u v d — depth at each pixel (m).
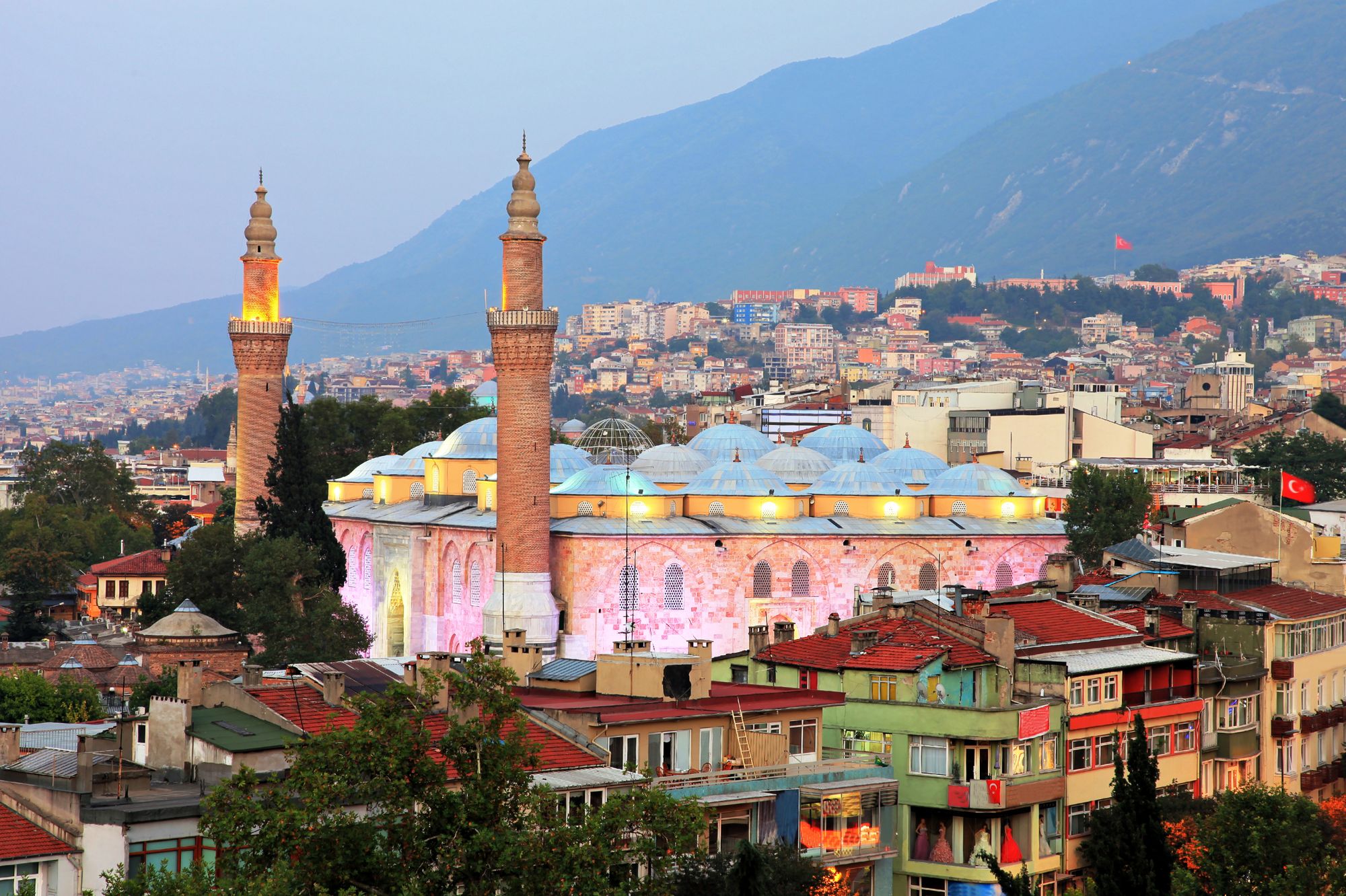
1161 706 106.75
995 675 100.19
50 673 186.12
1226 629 117.88
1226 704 113.81
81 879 70.69
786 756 91.25
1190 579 131.75
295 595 181.75
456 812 67.75
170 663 172.88
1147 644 111.81
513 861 66.06
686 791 83.62
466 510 192.38
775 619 178.12
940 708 95.06
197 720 82.25
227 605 185.38
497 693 70.88
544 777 79.25
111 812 71.00
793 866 80.19
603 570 174.12
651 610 175.38
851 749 97.75
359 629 179.50
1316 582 161.62
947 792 94.00
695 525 179.12
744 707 92.50
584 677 95.94
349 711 83.81
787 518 184.12
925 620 106.50
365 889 66.06
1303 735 120.25
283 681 92.12
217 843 70.56
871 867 91.94
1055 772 98.69
